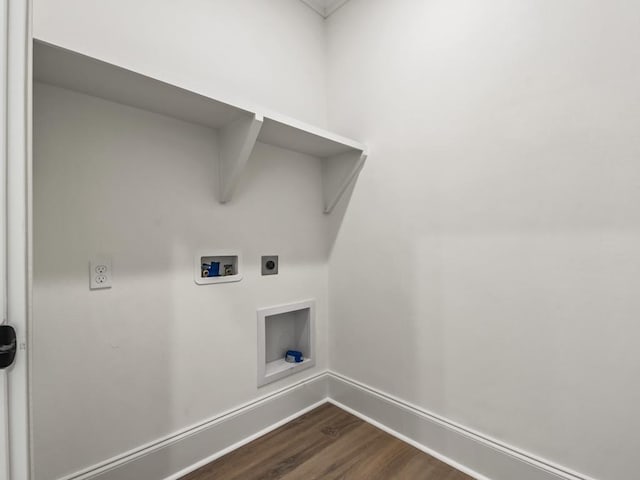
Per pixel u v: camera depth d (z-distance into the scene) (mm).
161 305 1226
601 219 961
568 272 1024
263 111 1218
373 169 1646
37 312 964
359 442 1467
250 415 1501
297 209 1740
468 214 1269
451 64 1325
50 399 986
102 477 1071
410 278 1479
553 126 1050
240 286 1484
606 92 948
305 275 1782
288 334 1848
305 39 1800
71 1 1021
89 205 1058
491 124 1200
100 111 1080
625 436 923
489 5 1210
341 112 1816
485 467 1212
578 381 1007
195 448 1306
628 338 917
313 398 1804
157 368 1215
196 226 1329
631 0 906
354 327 1745
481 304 1233
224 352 1421
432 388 1395
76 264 1032
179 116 1247
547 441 1070
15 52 549
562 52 1030
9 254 538
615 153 934
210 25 1383
